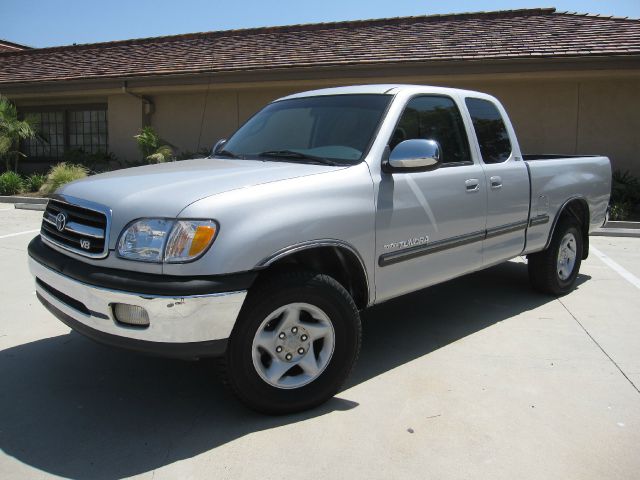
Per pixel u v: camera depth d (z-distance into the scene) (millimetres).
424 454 2955
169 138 15336
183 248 2875
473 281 6402
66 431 3180
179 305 2842
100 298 2973
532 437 3119
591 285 6230
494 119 4969
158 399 3559
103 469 2822
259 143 4340
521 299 5711
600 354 4262
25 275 6445
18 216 11062
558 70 10992
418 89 4285
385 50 12914
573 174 5699
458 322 5016
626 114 11695
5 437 3111
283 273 3217
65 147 16531
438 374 3920
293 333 3305
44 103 16531
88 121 16250
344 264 3596
